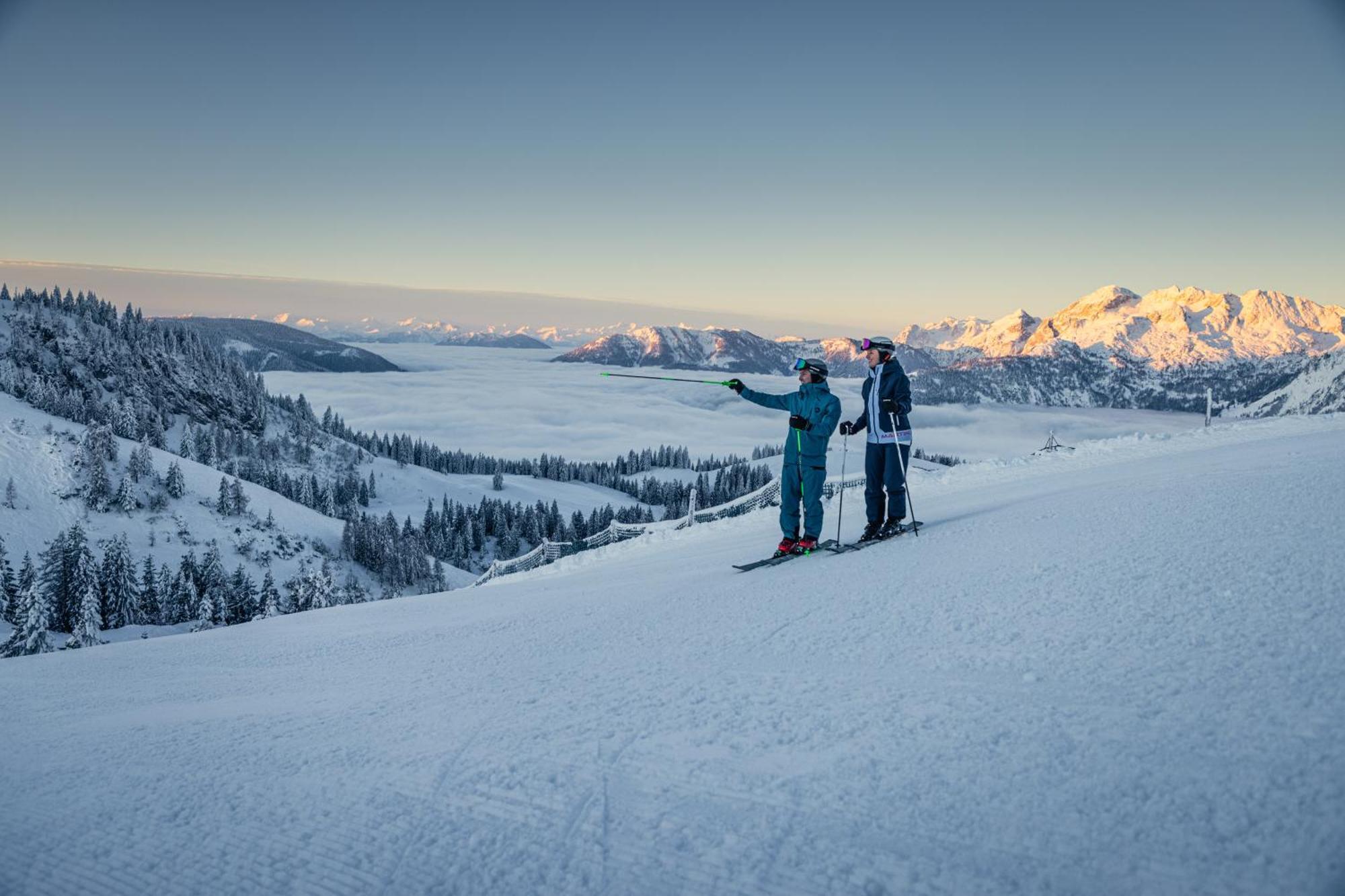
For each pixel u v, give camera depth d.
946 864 2.11
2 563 96.56
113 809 3.30
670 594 6.74
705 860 2.28
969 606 4.43
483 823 2.69
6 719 5.71
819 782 2.65
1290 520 4.83
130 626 94.19
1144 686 2.96
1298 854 1.90
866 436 7.59
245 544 131.00
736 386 7.86
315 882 2.45
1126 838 2.09
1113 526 5.66
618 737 3.30
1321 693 2.63
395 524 154.88
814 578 6.13
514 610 7.81
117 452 144.88
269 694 5.40
